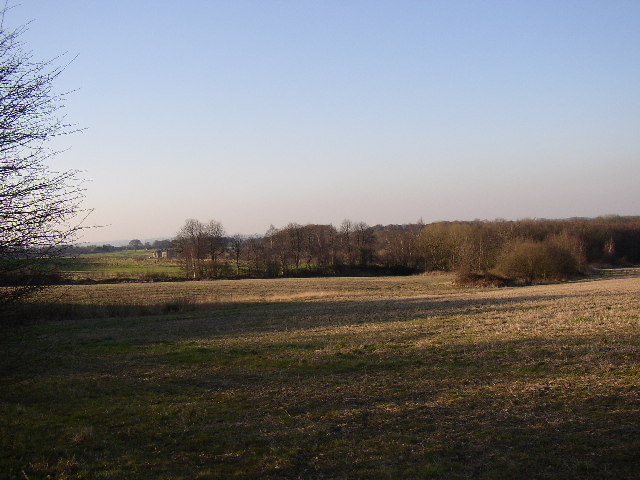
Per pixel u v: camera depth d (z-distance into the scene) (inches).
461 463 288.5
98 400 470.6
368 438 338.3
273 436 352.8
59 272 357.4
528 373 462.0
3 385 465.7
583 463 273.7
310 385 486.6
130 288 2219.5
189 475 293.6
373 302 1469.0
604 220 4008.4
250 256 3447.3
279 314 1195.3
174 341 828.0
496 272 2363.4
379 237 4018.2
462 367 509.0
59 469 307.3
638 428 311.6
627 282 1758.1
